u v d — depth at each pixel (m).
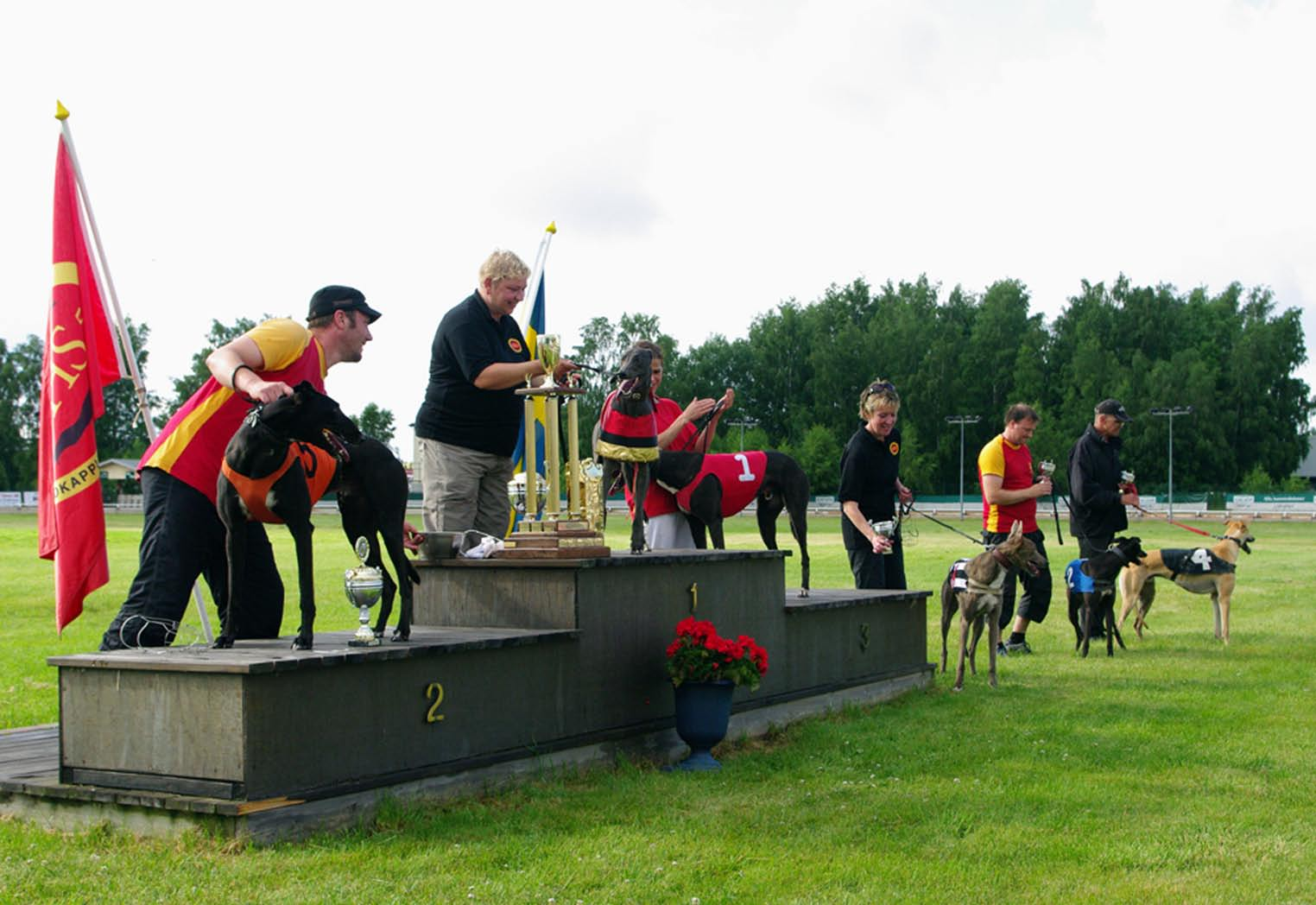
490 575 6.51
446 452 7.09
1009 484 11.48
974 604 9.48
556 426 6.48
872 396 9.93
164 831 4.84
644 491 7.18
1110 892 4.44
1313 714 8.17
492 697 5.81
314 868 4.50
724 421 97.06
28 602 17.11
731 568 7.45
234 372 5.31
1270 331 89.06
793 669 7.98
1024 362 88.94
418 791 5.39
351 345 6.18
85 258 7.18
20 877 4.38
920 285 97.50
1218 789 6.06
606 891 4.36
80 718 5.11
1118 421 11.69
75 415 6.89
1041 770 6.47
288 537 36.19
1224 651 11.81
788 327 98.62
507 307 6.96
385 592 5.80
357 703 5.16
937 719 8.02
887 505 10.06
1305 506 73.19
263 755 4.78
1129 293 93.50
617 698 6.55
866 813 5.53
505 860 4.71
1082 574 11.60
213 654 5.12
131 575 22.02
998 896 4.39
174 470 5.98
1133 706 8.54
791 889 4.45
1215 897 4.39
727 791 5.96
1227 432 89.19
